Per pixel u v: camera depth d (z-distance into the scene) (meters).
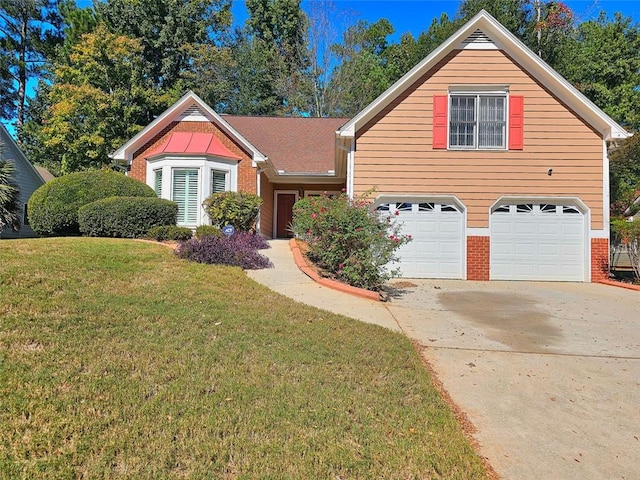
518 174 11.55
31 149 27.62
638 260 10.90
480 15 11.38
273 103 33.91
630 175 19.67
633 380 4.31
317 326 5.48
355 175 11.74
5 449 2.50
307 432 2.89
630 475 2.70
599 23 25.48
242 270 8.86
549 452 2.94
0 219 16.05
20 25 32.03
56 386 3.23
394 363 4.39
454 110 11.80
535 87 11.56
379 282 8.72
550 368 4.61
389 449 2.76
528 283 11.05
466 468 2.64
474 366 4.61
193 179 13.74
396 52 31.11
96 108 22.38
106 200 11.33
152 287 6.42
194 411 3.05
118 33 25.02
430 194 11.66
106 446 2.58
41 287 5.59
